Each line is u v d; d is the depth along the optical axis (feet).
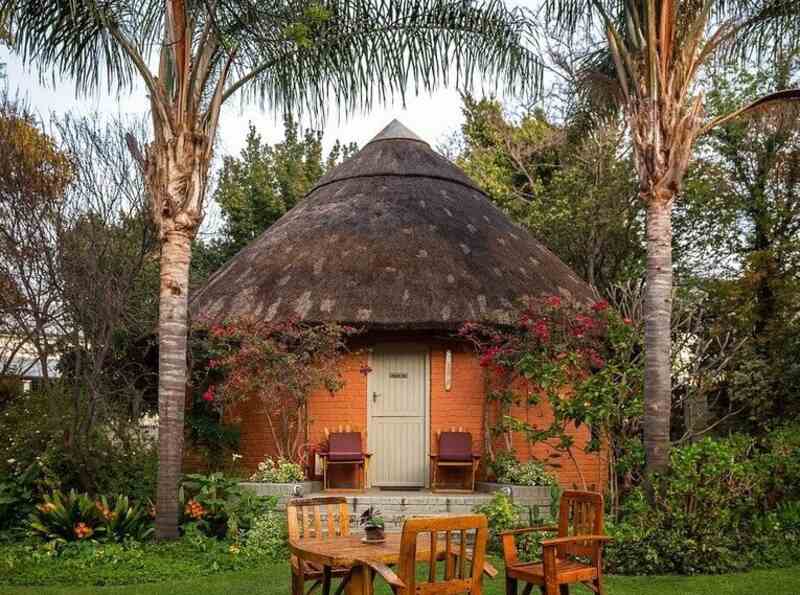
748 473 29.55
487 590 24.97
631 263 68.54
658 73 31.58
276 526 31.73
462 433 41.96
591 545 19.22
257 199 85.46
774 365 48.55
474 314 42.01
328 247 46.96
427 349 43.93
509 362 39.19
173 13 31.48
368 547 17.37
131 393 48.88
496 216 54.13
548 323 38.01
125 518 31.19
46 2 31.22
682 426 55.36
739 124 56.75
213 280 51.24
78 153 50.21
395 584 14.96
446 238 47.29
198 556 28.99
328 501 20.17
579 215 66.44
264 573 27.20
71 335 43.09
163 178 31.83
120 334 48.93
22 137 47.62
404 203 50.14
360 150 57.57
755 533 30.30
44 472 35.06
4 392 47.24
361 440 42.47
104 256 43.86
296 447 42.68
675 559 27.81
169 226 31.81
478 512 32.42
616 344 35.86
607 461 37.86
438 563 28.04
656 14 31.78
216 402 41.11
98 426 38.99
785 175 58.54
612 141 68.08
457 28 35.68
